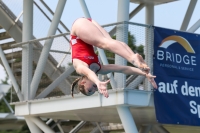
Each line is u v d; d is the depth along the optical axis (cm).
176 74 3584
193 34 3706
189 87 3619
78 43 2002
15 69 4319
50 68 4216
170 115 3488
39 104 3994
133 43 3525
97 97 3559
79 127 4969
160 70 3522
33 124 4253
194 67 3672
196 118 3612
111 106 3500
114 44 1895
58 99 3844
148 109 3703
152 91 3488
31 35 4303
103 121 4791
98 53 3669
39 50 4228
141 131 4678
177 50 3622
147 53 3541
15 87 4125
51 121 4978
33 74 4216
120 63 3516
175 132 5259
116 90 3406
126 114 3459
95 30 1939
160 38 3562
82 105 3669
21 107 4125
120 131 5334
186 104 3581
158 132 4719
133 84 3500
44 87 4153
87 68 1930
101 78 3566
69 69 4059
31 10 4319
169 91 3528
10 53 4800
